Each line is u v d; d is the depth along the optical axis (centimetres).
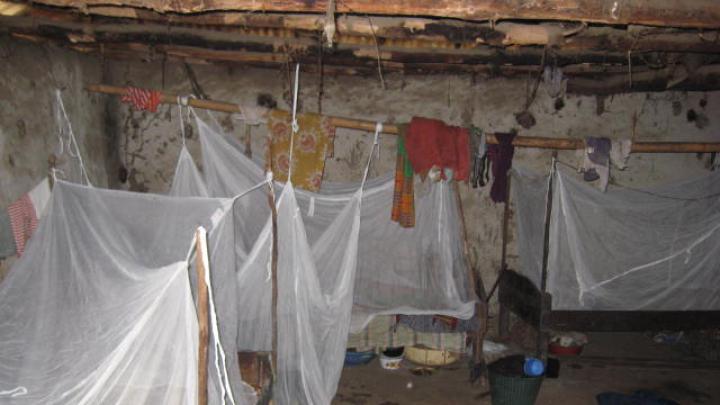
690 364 414
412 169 382
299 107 461
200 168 459
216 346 187
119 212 245
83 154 379
